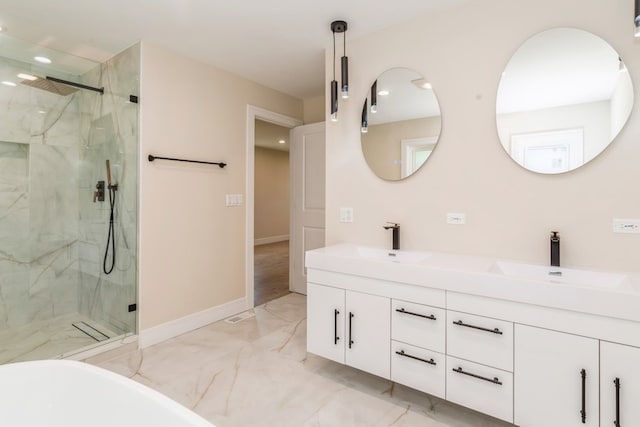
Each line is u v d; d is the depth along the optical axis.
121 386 1.23
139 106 2.53
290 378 2.12
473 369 1.60
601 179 1.70
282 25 2.33
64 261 3.10
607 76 1.68
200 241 2.94
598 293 1.31
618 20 1.65
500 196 1.96
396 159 2.32
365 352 1.94
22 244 2.88
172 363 2.29
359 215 2.50
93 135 2.99
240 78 3.28
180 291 2.79
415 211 2.25
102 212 2.89
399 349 1.82
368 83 2.45
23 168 2.89
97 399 1.26
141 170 2.52
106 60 2.83
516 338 1.48
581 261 1.75
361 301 1.95
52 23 2.30
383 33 2.37
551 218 1.82
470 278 1.58
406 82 2.28
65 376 1.32
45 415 1.29
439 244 2.17
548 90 1.82
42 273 2.98
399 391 1.99
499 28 1.95
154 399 1.16
